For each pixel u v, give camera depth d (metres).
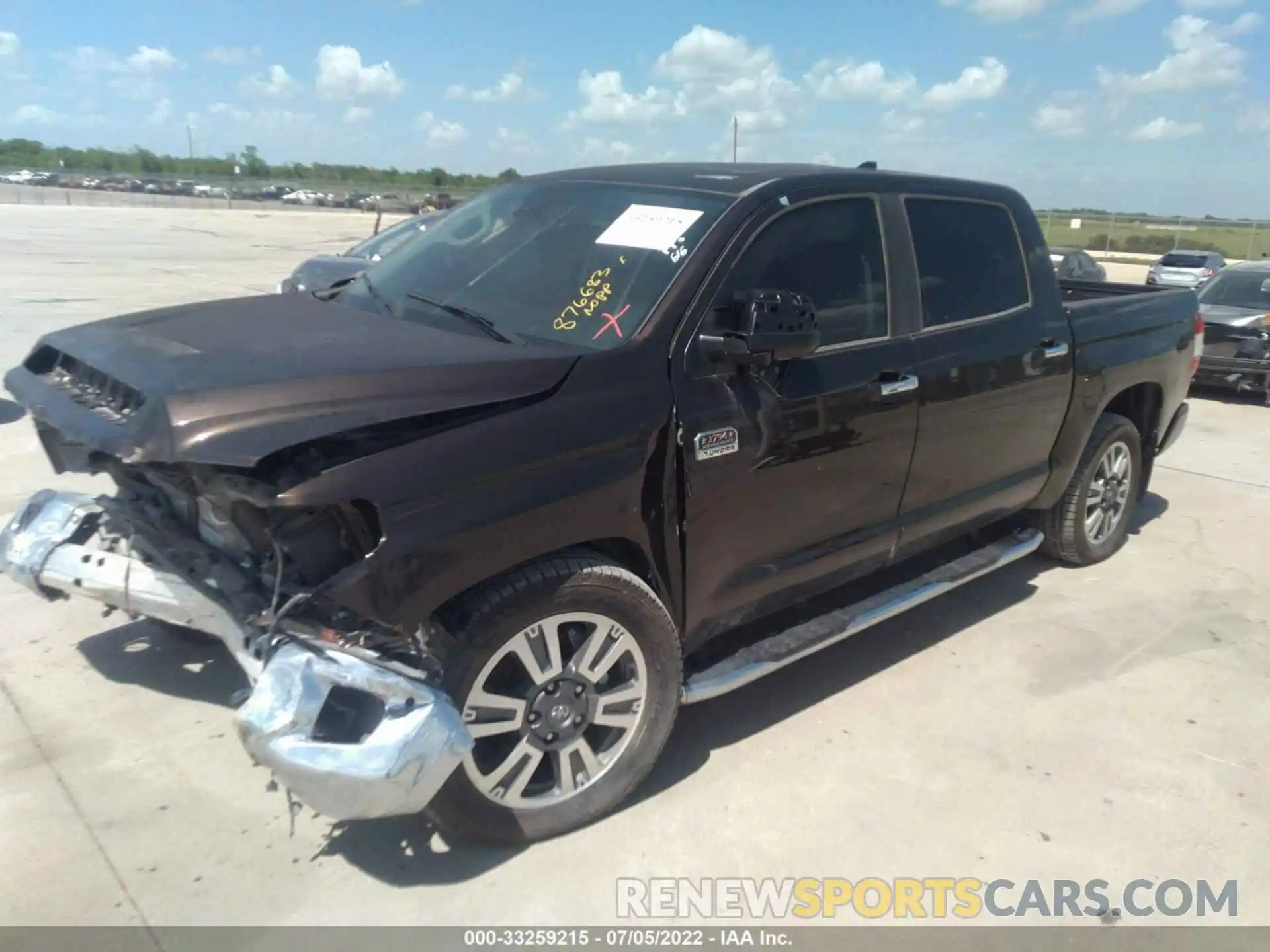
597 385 2.97
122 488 3.51
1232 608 4.98
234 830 3.06
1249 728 3.85
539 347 3.13
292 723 2.51
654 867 2.98
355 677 2.55
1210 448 8.52
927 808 3.29
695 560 3.27
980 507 4.44
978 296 4.24
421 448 2.62
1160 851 3.13
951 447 4.10
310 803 2.53
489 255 3.71
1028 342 4.39
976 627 4.69
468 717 2.79
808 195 3.62
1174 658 4.42
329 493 2.47
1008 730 3.79
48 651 4.07
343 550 2.69
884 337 3.79
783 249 3.49
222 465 2.47
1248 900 2.93
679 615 3.31
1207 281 12.23
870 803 3.31
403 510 2.56
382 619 2.56
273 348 2.90
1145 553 5.72
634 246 3.40
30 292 16.30
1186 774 3.53
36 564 3.43
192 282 18.59
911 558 4.69
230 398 2.53
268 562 2.83
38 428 3.56
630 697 3.14
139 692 3.78
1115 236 43.84
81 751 3.41
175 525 3.27
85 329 3.33
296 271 9.98
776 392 3.36
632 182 3.76
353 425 2.54
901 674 4.21
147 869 2.88
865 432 3.66
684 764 3.49
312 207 65.31
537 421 2.82
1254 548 5.86
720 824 3.17
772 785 3.39
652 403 3.04
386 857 2.97
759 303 3.10
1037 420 4.57
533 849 3.03
